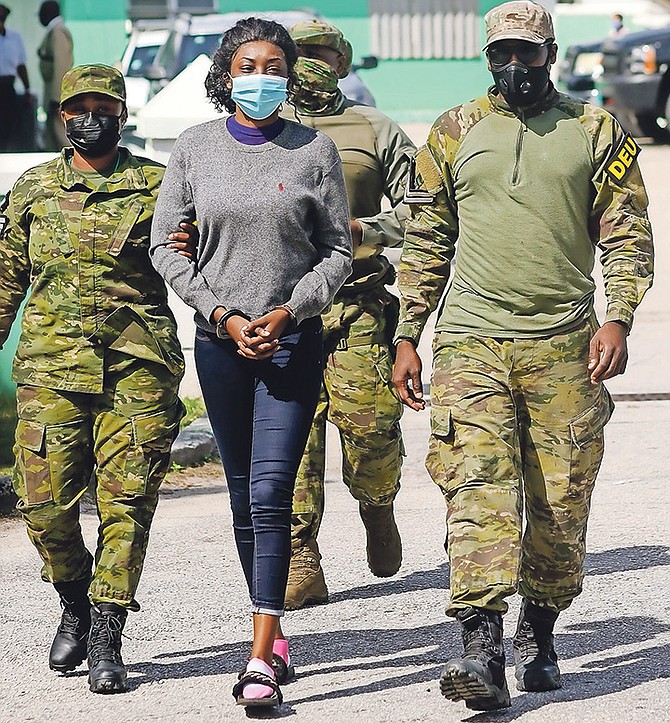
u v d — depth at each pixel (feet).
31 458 29.35
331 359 35.09
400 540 37.50
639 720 26.81
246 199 27.37
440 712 27.58
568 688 28.73
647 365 67.97
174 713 27.94
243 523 28.81
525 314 27.84
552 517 28.17
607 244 28.09
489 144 27.94
